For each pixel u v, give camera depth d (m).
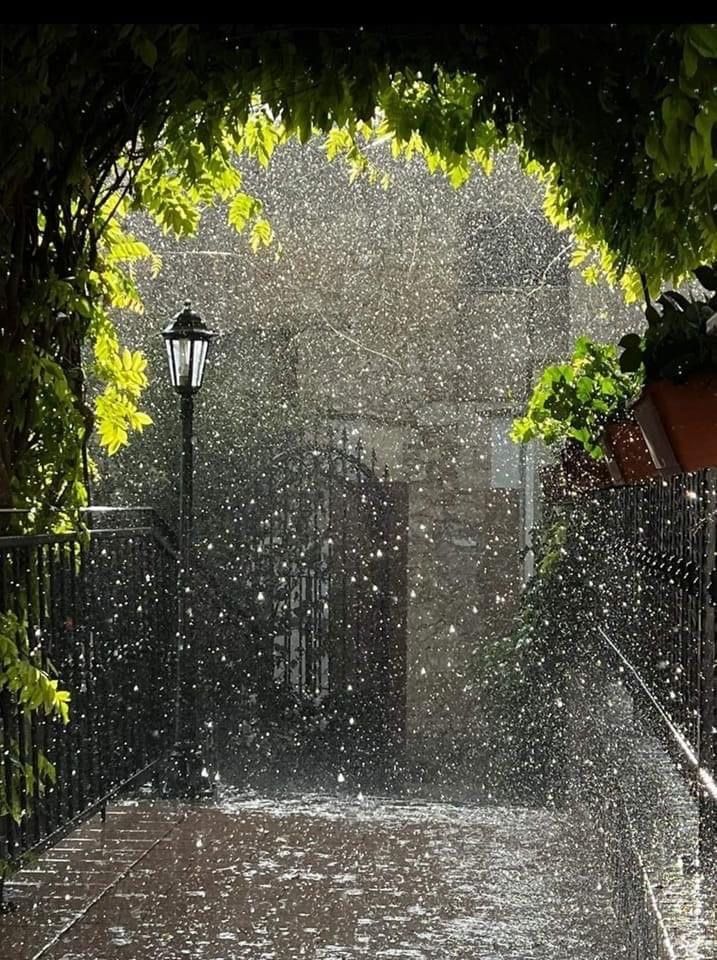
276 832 6.55
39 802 5.36
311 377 11.95
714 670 2.84
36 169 4.64
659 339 4.00
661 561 3.83
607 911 4.92
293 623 11.05
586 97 4.25
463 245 12.03
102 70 4.45
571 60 4.14
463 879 5.54
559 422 7.43
